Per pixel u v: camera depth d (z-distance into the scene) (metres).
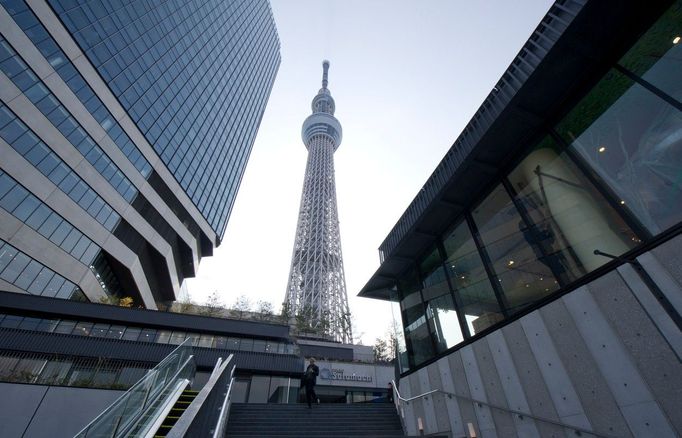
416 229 10.66
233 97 77.44
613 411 4.99
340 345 44.09
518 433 6.55
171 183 48.38
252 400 26.83
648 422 4.52
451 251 10.24
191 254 55.22
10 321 24.67
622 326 5.09
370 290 14.03
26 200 27.81
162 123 48.62
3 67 27.88
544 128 7.48
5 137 26.91
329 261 83.00
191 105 58.19
